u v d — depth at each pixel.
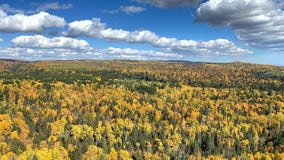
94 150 191.62
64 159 178.00
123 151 196.62
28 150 173.88
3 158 164.38
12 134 198.12
